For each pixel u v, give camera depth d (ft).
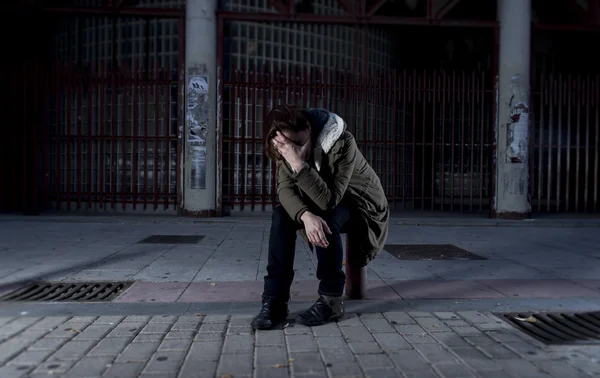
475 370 6.56
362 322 8.71
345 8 29.27
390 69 36.32
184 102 28.50
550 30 29.91
